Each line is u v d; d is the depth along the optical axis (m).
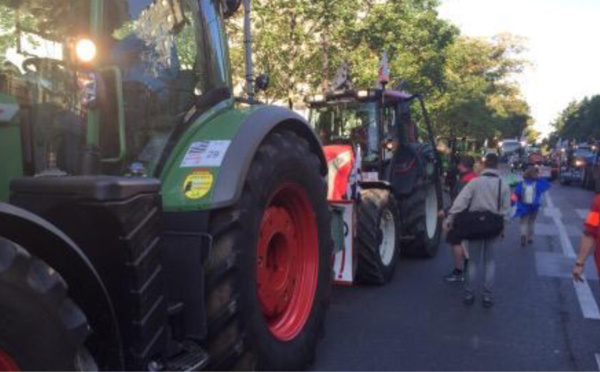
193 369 3.50
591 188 27.19
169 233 3.80
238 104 4.70
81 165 3.45
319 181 4.78
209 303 3.77
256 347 3.95
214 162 3.88
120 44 3.72
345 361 5.14
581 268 5.49
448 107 29.16
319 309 4.78
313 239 4.74
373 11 14.11
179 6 4.21
